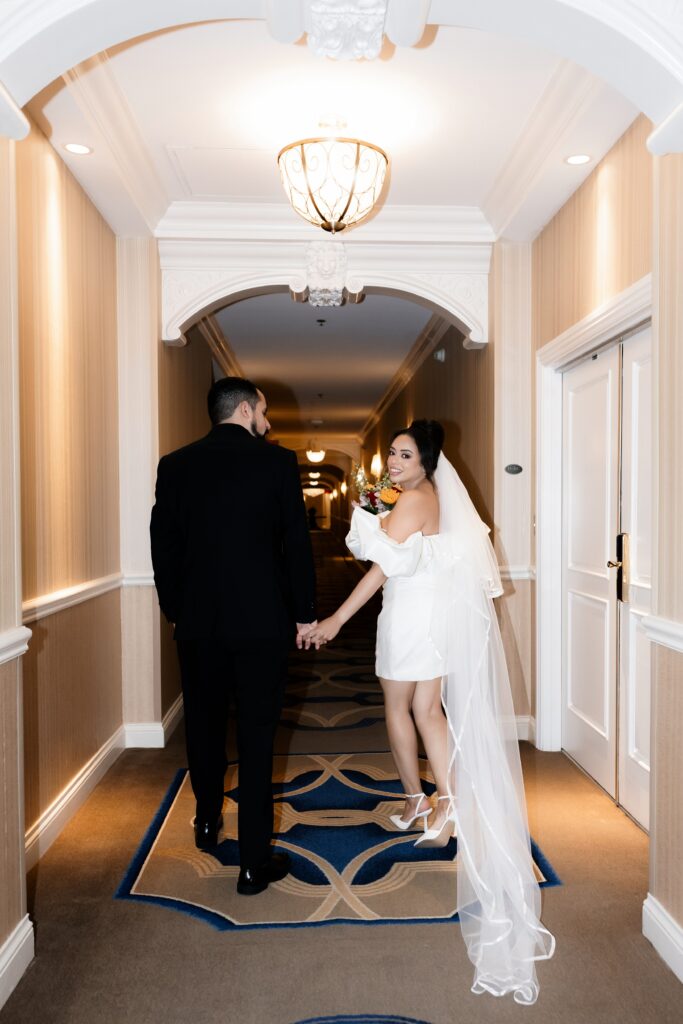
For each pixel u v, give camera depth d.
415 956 2.18
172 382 4.84
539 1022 1.89
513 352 4.35
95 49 2.15
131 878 2.65
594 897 2.53
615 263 3.14
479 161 3.69
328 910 2.43
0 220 2.04
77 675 3.38
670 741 2.18
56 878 2.65
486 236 4.37
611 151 3.17
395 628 2.87
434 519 2.83
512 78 2.94
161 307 4.44
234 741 4.32
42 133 2.99
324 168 3.28
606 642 3.47
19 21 1.95
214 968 2.12
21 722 2.15
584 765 3.77
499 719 2.46
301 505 2.53
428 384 7.27
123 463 4.26
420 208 4.27
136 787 3.57
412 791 3.04
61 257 3.24
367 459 14.71
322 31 2.12
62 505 3.21
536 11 2.05
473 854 2.26
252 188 4.04
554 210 3.86
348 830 3.05
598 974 2.10
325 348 7.75
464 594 2.56
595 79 2.71
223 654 2.46
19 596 2.15
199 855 2.83
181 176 3.88
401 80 2.96
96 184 3.51
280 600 2.49
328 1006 1.95
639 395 3.12
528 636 4.33
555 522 4.11
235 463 2.49
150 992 2.01
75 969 2.11
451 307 4.51
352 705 5.12
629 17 2.00
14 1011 1.93
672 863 2.16
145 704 4.25
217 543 2.45
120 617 4.19
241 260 4.46
